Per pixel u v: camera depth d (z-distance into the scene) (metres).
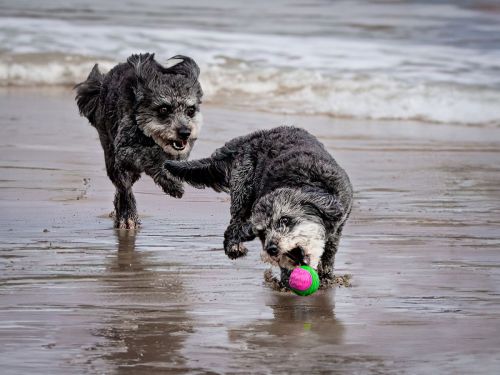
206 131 20.44
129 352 8.28
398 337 8.80
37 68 26.09
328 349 8.45
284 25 32.97
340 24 33.50
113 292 10.24
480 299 10.09
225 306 9.80
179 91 13.64
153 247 12.33
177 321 9.24
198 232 13.20
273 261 9.74
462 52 29.16
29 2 35.50
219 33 30.88
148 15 33.94
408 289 10.46
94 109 14.43
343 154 19.00
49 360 8.03
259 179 10.56
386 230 13.27
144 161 13.71
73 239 12.62
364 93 24.36
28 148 18.47
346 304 9.91
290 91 24.67
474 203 15.16
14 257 11.62
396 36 31.55
